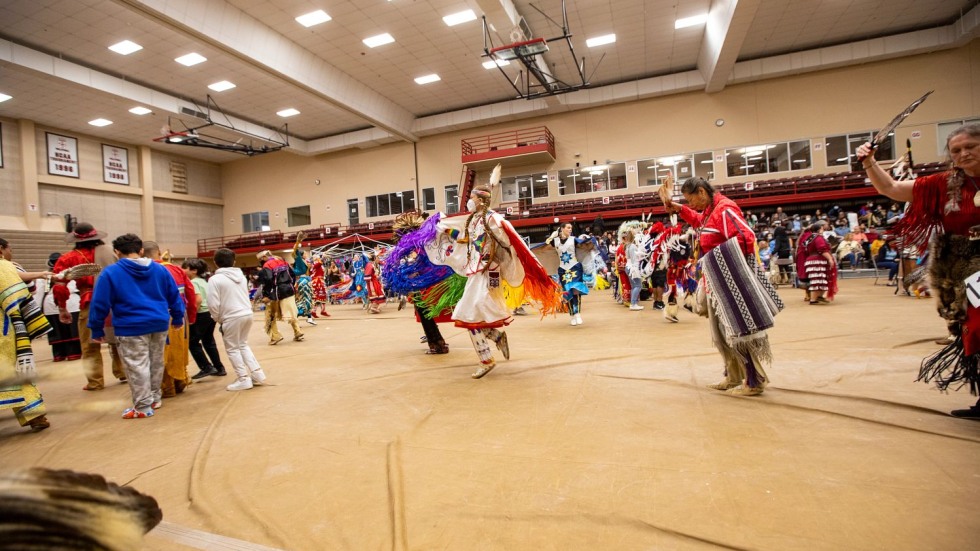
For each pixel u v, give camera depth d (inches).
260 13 577.3
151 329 154.8
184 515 87.6
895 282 408.2
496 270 170.1
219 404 163.6
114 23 560.4
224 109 824.9
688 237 271.1
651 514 77.8
